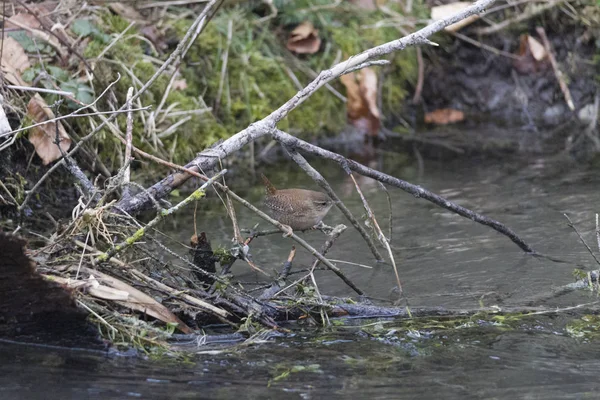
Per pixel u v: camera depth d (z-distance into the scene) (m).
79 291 6.71
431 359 6.65
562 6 14.88
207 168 7.91
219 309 7.05
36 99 9.96
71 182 10.63
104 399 5.91
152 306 6.91
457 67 15.22
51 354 6.55
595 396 5.96
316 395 6.02
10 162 10.08
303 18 14.23
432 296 8.05
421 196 8.55
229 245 9.37
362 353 6.77
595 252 9.09
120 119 11.19
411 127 14.65
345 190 11.61
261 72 13.48
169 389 6.07
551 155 12.98
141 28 12.52
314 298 7.60
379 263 9.05
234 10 13.88
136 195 7.77
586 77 14.77
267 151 13.22
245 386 6.15
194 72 12.91
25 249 7.03
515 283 8.34
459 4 15.22
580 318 7.41
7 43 10.53
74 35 11.48
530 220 10.11
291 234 7.66
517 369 6.45
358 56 8.23
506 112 14.95
